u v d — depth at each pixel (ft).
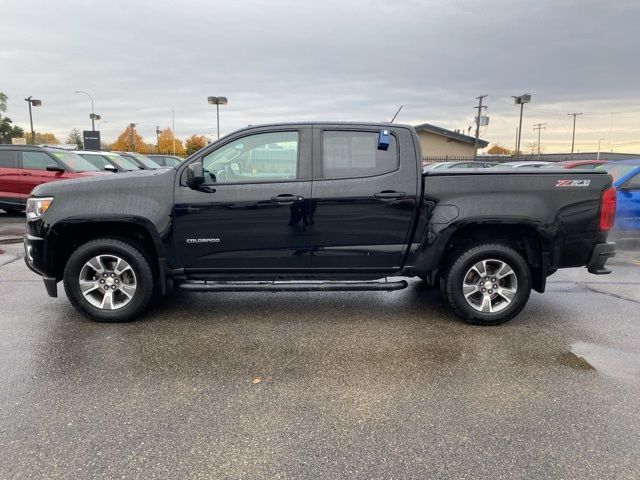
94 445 8.93
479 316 15.21
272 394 10.91
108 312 15.23
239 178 14.85
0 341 13.79
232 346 13.64
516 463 8.50
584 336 14.53
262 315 16.34
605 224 14.96
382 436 9.31
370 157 14.97
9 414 9.93
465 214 14.62
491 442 9.13
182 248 14.88
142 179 14.85
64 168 37.73
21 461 8.43
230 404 10.46
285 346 13.67
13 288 19.17
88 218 14.55
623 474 8.21
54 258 15.03
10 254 26.16
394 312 16.76
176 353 13.10
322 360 12.76
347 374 11.94
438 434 9.38
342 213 14.78
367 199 14.73
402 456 8.70
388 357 12.97
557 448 8.94
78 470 8.22
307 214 14.75
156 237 14.66
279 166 14.88
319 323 15.61
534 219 14.57
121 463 8.42
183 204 14.62
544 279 15.21
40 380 11.44
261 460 8.55
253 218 14.73
